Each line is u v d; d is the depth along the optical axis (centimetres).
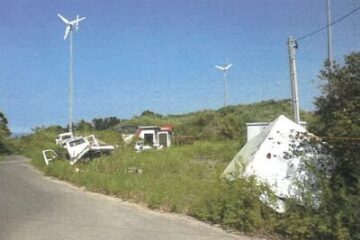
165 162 2695
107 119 8081
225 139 5672
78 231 1183
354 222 1064
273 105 6981
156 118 8256
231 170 1446
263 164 1308
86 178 2184
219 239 1127
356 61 1319
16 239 1095
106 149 3047
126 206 1562
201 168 2538
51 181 2391
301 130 1370
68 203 1622
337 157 1209
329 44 2286
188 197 1582
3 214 1398
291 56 2306
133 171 2384
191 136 5978
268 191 1235
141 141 4166
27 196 1786
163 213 1434
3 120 6712
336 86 1325
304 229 1118
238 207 1240
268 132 1376
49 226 1237
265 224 1199
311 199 1171
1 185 2156
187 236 1149
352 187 1128
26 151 5681
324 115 1334
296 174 1245
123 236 1138
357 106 1251
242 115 6353
